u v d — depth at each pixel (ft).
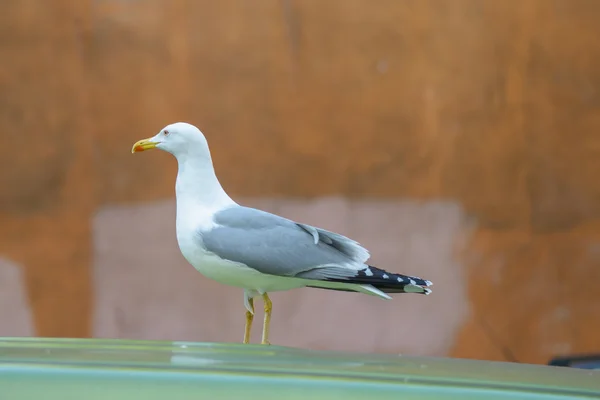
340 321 49.24
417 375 8.26
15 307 49.21
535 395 7.79
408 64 50.31
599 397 7.95
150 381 7.49
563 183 50.06
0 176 50.06
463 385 7.91
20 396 7.07
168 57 50.52
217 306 49.42
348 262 20.80
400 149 50.16
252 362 8.46
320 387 7.56
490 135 50.21
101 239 49.96
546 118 50.26
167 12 50.60
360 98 50.29
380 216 49.88
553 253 49.67
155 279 49.62
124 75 50.52
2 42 50.37
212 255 20.10
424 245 49.73
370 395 7.47
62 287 49.55
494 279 49.52
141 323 49.32
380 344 48.83
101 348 9.40
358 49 50.39
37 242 49.78
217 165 49.98
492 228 49.96
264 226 20.43
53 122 50.39
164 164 50.39
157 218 50.06
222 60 50.49
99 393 7.19
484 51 50.31
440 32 50.37
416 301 49.37
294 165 50.11
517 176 50.08
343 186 50.08
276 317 49.21
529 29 50.37
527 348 48.93
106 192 50.29
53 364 7.94
